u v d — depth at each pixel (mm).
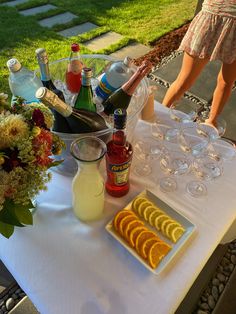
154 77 2385
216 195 864
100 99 954
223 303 1277
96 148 683
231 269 1385
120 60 1039
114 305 663
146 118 1076
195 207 836
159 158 953
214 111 1691
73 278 701
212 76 2383
